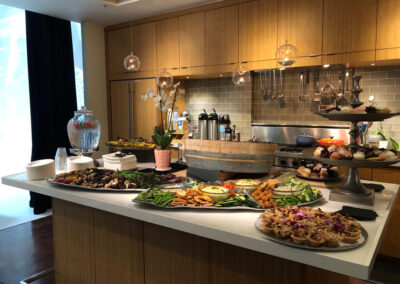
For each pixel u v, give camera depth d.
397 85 3.61
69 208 2.52
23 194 5.36
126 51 5.12
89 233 2.40
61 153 2.73
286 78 4.30
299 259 1.25
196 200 1.73
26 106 4.99
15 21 4.83
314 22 3.57
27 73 4.98
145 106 4.98
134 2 4.19
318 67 3.78
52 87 4.89
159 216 1.66
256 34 3.95
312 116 4.16
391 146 3.24
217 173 2.21
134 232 2.13
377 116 1.72
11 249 3.58
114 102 5.37
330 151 1.83
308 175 2.33
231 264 1.73
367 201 1.78
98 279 2.39
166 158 2.69
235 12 4.07
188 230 1.56
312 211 1.51
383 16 3.19
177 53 4.60
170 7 4.42
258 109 4.57
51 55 4.86
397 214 3.13
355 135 1.84
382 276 2.96
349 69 3.85
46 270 3.03
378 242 1.32
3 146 4.83
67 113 5.12
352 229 1.32
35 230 4.11
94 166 2.94
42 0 4.09
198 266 1.86
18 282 2.91
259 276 1.64
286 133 4.32
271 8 3.82
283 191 1.77
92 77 5.20
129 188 2.08
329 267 1.18
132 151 3.14
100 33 5.30
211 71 4.32
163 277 2.02
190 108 5.17
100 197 1.98
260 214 1.63
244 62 4.06
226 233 1.43
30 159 5.05
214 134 4.02
